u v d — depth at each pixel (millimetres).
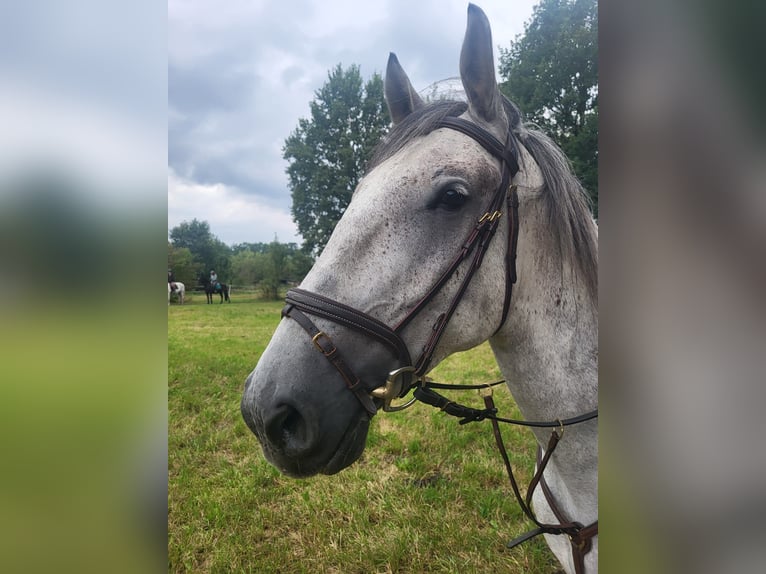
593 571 1340
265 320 14500
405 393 1266
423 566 2340
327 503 2914
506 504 2771
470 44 1303
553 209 1367
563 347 1345
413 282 1201
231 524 2744
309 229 24828
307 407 1126
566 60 10391
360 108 23141
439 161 1234
